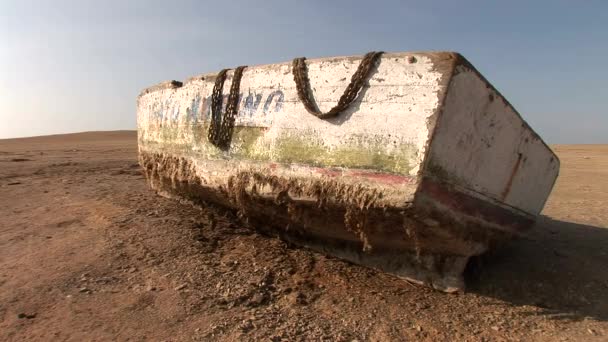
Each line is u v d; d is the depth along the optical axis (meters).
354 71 3.73
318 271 4.40
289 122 4.16
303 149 4.03
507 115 3.88
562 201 9.83
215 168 5.03
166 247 4.84
